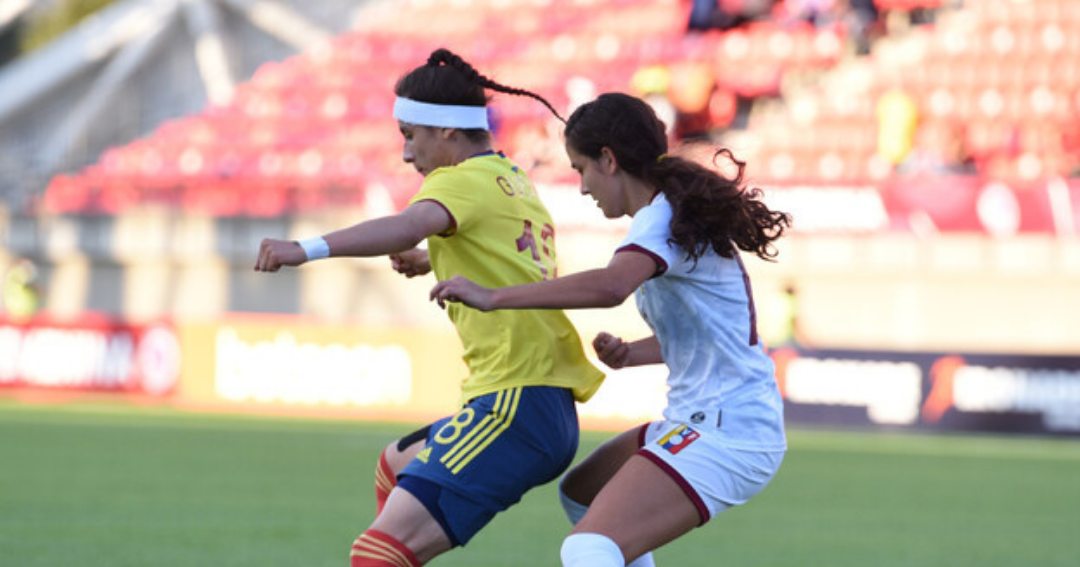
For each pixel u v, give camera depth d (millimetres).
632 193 15641
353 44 89875
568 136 15820
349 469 42125
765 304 67062
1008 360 56312
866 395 58125
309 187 78000
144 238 77438
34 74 96188
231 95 89500
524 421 16000
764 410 15266
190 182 83812
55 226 79312
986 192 64875
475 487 15742
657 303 15508
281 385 64875
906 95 71625
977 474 43875
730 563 26969
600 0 86750
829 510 35312
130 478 38750
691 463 14898
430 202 15594
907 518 34031
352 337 63781
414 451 16969
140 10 95500
